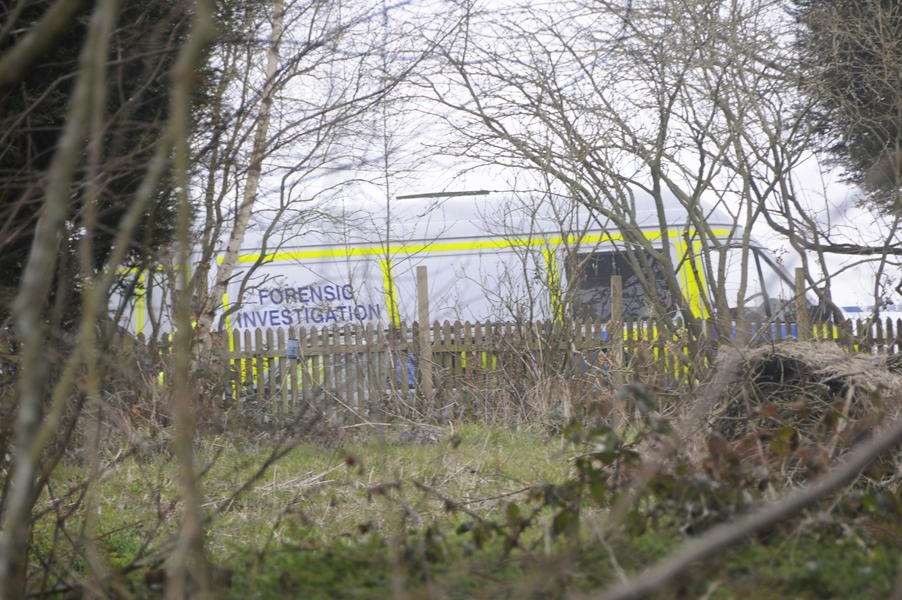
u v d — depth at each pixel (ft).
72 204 37.09
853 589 29.94
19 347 39.47
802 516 35.83
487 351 125.29
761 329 74.90
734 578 30.66
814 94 105.50
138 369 52.90
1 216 37.14
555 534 35.83
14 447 41.16
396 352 122.83
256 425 92.07
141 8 40.91
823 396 58.08
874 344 80.23
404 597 28.68
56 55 40.65
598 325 123.75
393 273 134.72
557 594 29.35
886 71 102.32
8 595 34.78
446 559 35.42
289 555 38.81
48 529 53.57
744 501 35.63
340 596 32.24
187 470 24.75
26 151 40.98
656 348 95.40
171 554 36.47
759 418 49.32
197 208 55.36
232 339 124.88
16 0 38.88
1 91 39.19
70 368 23.95
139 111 42.42
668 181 110.73
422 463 74.79
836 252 108.47
